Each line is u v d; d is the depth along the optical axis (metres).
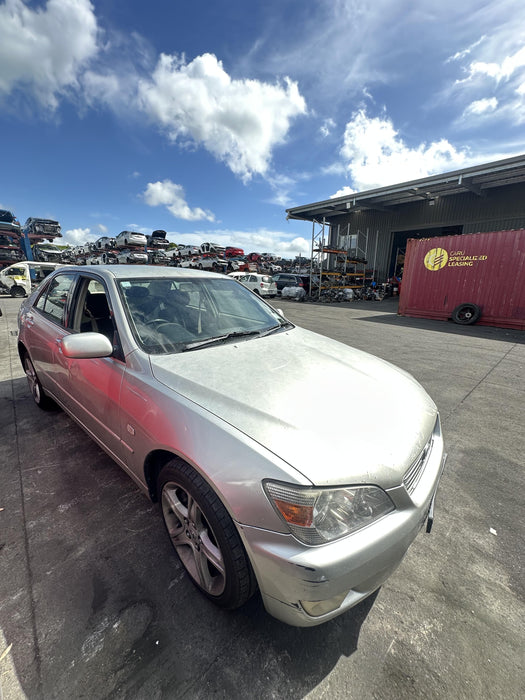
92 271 2.53
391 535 1.31
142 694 1.24
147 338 2.04
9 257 23.39
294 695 1.25
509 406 3.98
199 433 1.46
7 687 1.25
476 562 1.86
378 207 22.47
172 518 1.80
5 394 4.08
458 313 11.00
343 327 9.77
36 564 1.78
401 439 1.52
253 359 2.02
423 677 1.32
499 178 17.05
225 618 1.54
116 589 1.66
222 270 26.91
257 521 1.25
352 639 1.46
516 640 1.45
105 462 2.70
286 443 1.35
